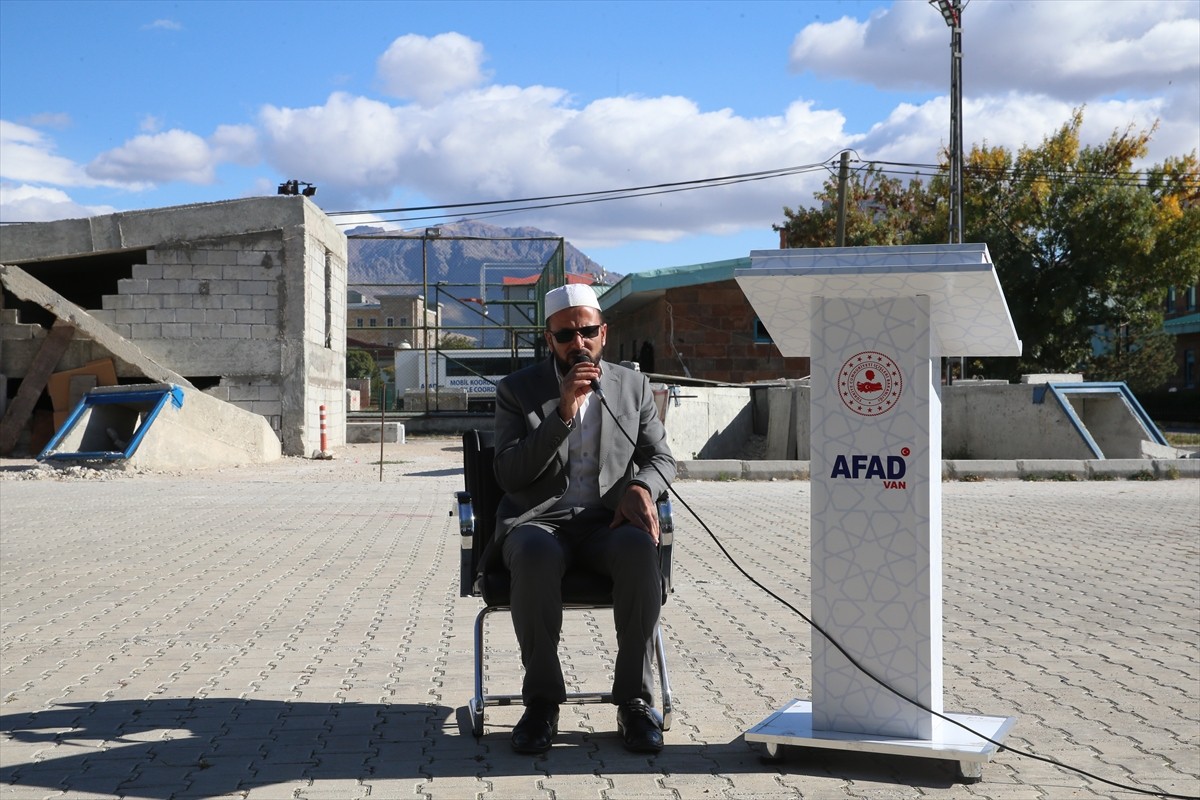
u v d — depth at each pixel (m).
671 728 4.57
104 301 23.66
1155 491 16.27
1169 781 3.92
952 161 28.95
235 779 3.93
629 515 4.40
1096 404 22.02
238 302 23.89
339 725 4.61
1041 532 11.47
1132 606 7.43
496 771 4.01
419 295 42.28
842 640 4.09
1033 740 4.42
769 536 11.17
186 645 6.21
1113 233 38.41
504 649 6.11
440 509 13.91
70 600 7.66
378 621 6.92
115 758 4.17
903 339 3.97
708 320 32.34
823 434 4.10
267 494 15.95
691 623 6.84
